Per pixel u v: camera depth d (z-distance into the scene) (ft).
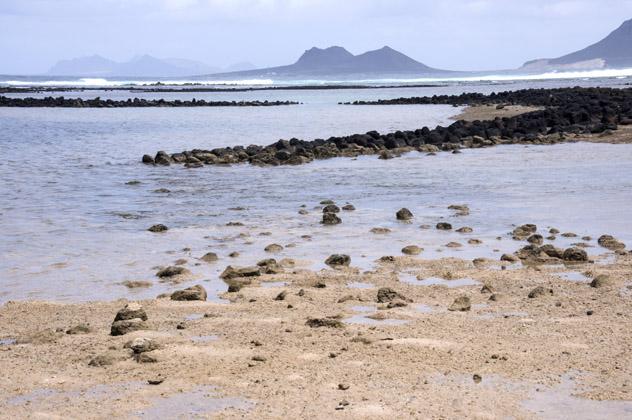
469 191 71.05
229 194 72.13
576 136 122.83
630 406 22.08
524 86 463.42
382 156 102.37
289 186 77.15
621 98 198.80
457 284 37.96
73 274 41.39
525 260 43.14
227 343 28.22
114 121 194.59
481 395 22.93
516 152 105.40
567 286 36.88
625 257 43.60
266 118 201.36
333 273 40.55
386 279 38.96
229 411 21.94
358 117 197.47
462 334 29.01
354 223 56.03
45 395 23.39
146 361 26.13
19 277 40.73
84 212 62.28
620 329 29.35
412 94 386.52
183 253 46.65
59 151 117.50
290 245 48.21
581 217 56.59
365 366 25.50
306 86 584.81
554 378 24.22
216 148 114.42
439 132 125.29
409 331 29.48
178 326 30.40
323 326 30.17
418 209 61.82
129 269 42.55
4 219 58.90
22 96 376.07
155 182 81.46
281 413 21.72
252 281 39.06
